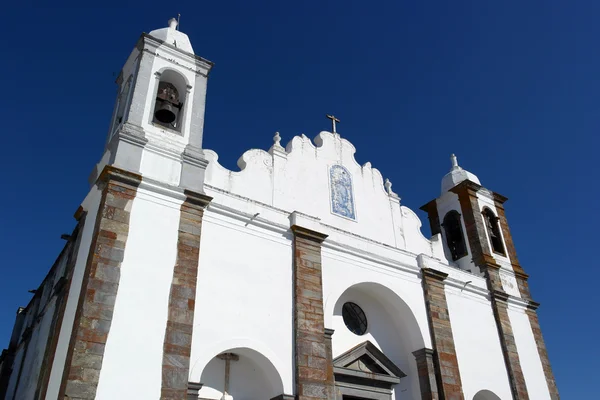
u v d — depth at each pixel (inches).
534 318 865.5
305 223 645.9
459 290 781.3
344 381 633.0
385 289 699.4
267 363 539.2
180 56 657.0
